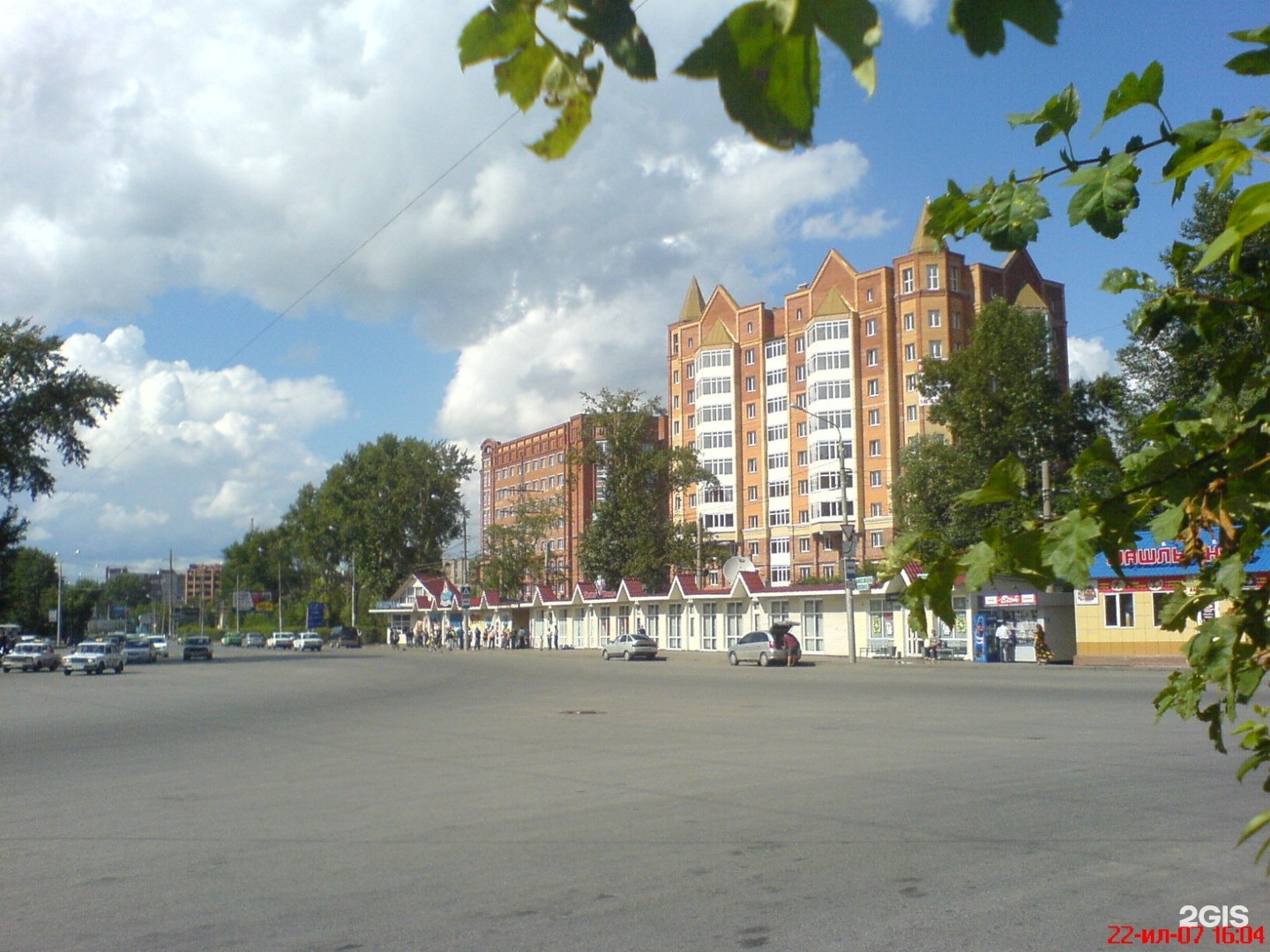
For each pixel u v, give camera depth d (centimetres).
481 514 13075
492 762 1341
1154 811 909
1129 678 3002
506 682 3356
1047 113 203
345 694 2900
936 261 7319
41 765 1432
